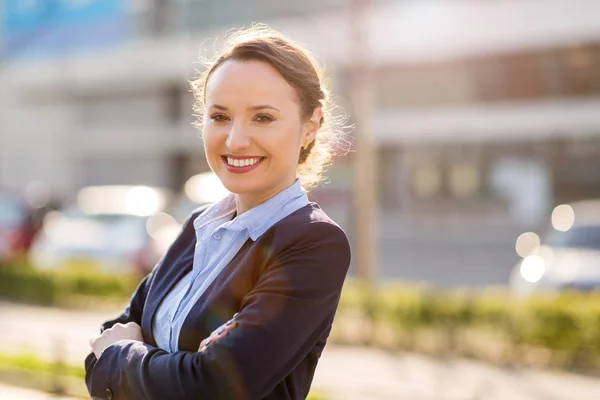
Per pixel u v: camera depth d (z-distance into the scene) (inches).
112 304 525.0
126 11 1482.5
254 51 75.7
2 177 1683.1
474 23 1187.3
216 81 76.3
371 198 487.5
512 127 1171.9
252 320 70.2
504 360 362.3
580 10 1113.4
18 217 671.1
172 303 78.7
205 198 704.4
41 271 540.4
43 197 843.4
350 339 399.5
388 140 1275.8
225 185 77.1
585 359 359.3
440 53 1218.0
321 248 73.3
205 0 1418.6
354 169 487.8
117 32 1493.6
